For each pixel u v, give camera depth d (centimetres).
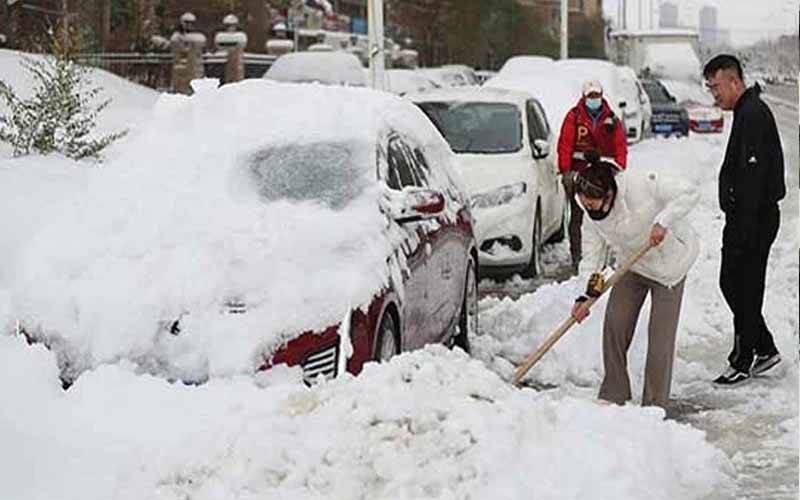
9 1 3206
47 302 990
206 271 978
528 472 815
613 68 3697
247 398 907
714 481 913
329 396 870
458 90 2034
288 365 946
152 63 3688
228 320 956
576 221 1862
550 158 2025
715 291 1611
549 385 1248
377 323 997
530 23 6506
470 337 1375
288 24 5088
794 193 2548
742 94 1240
